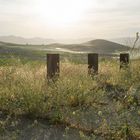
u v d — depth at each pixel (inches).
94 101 172.9
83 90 173.6
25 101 151.7
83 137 124.5
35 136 127.2
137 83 220.7
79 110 154.5
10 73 207.5
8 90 169.3
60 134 130.4
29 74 214.7
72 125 138.8
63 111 154.7
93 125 140.8
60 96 161.5
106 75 247.6
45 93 166.1
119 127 132.9
